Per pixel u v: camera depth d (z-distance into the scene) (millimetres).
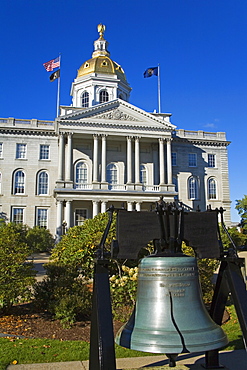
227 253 5723
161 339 4957
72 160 57562
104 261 5266
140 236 5508
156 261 5484
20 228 49312
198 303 5508
